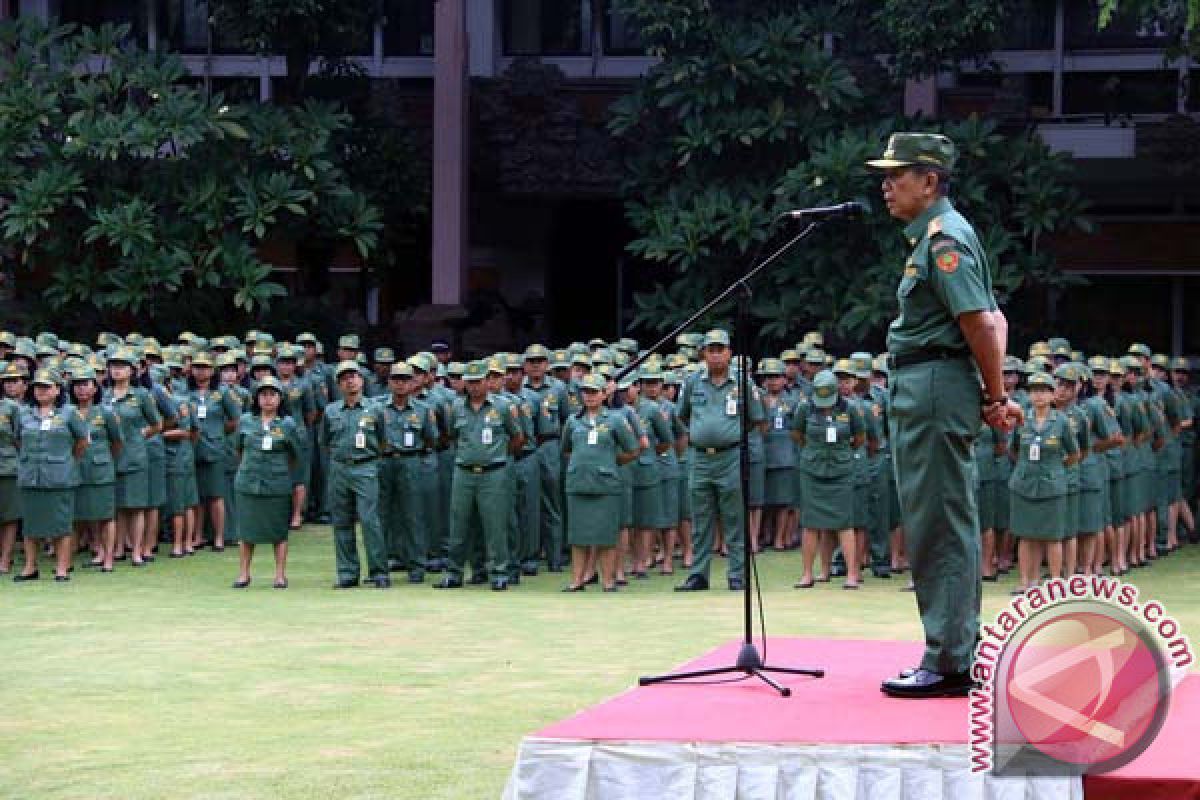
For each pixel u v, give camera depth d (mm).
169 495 20484
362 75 31016
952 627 7672
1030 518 17031
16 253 29156
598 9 32906
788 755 6805
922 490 7695
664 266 34438
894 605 16078
